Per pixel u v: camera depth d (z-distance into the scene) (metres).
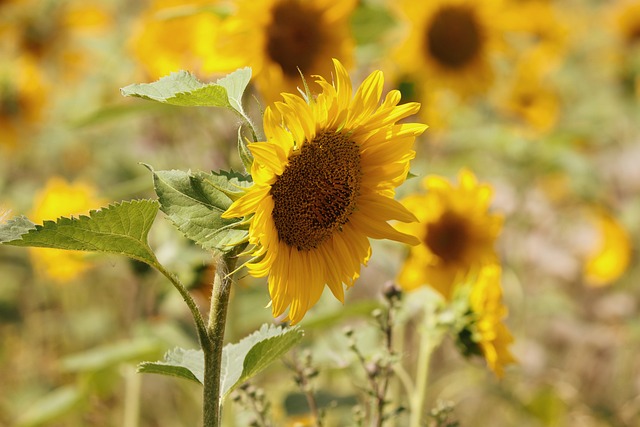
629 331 3.30
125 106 2.20
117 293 3.24
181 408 3.01
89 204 2.59
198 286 2.11
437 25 2.79
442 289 2.02
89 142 3.34
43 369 3.12
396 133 1.54
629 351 3.37
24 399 2.95
